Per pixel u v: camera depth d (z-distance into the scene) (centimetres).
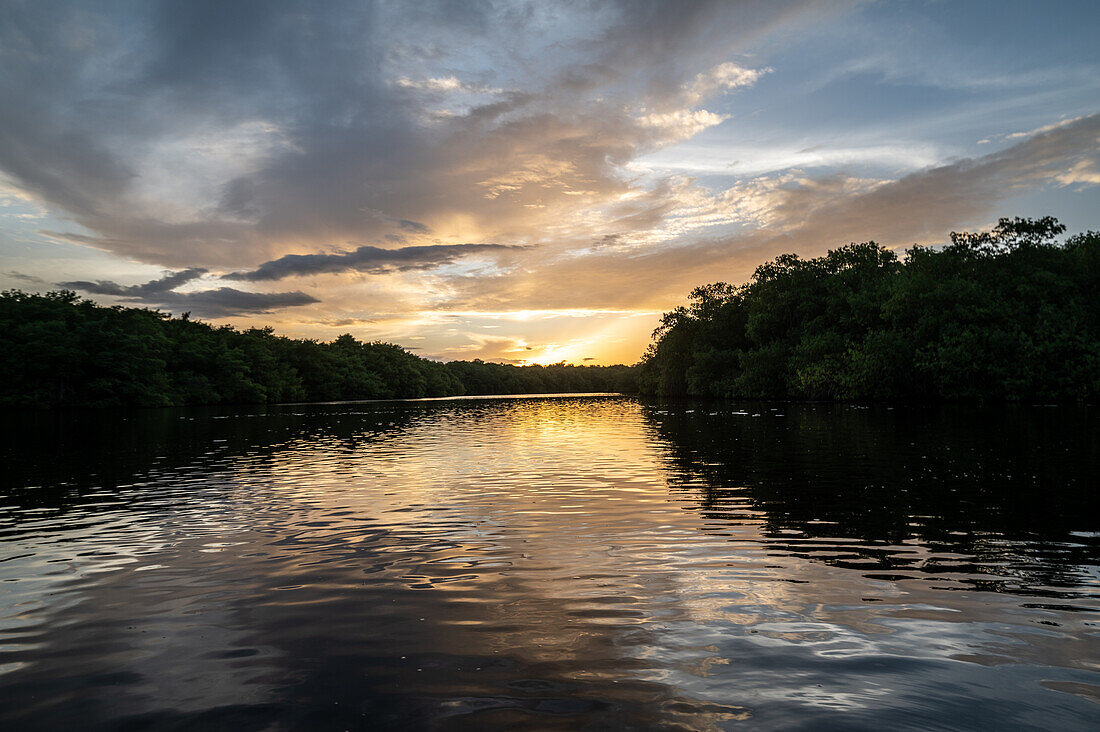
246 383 10669
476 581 846
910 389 6912
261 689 544
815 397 7606
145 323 9612
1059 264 6494
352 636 661
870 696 519
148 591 821
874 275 7938
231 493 1594
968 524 1157
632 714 490
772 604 746
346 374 14862
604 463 2138
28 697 535
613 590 803
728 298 10662
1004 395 6231
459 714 495
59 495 1581
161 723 488
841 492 1497
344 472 1983
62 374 7938
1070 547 997
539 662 590
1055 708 498
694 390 10344
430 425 4575
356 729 473
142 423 4944
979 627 670
